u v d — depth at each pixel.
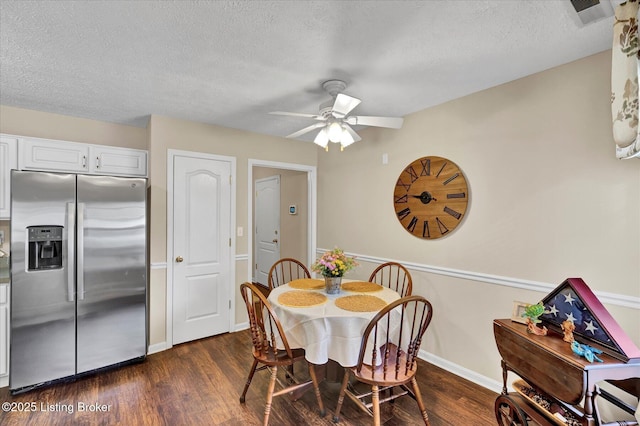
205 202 3.29
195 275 3.23
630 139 1.34
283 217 4.99
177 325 3.11
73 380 2.45
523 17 1.51
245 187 3.59
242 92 2.44
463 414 2.04
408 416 2.03
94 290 2.51
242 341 3.22
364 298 2.27
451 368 2.59
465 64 1.99
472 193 2.47
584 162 1.91
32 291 2.29
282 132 3.64
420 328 1.82
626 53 1.34
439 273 2.69
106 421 1.97
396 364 1.79
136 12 1.46
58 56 1.88
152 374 2.55
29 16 1.48
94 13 1.47
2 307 2.30
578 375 1.29
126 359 2.66
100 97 2.55
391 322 2.04
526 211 2.16
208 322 3.32
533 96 2.13
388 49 1.81
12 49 1.79
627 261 1.75
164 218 3.04
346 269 2.39
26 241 2.28
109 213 2.58
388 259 3.18
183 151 3.15
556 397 1.41
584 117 1.91
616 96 1.40
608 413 1.77
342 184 3.77
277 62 1.96
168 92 2.45
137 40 1.71
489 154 2.36
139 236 2.73
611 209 1.81
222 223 3.41
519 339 1.64
